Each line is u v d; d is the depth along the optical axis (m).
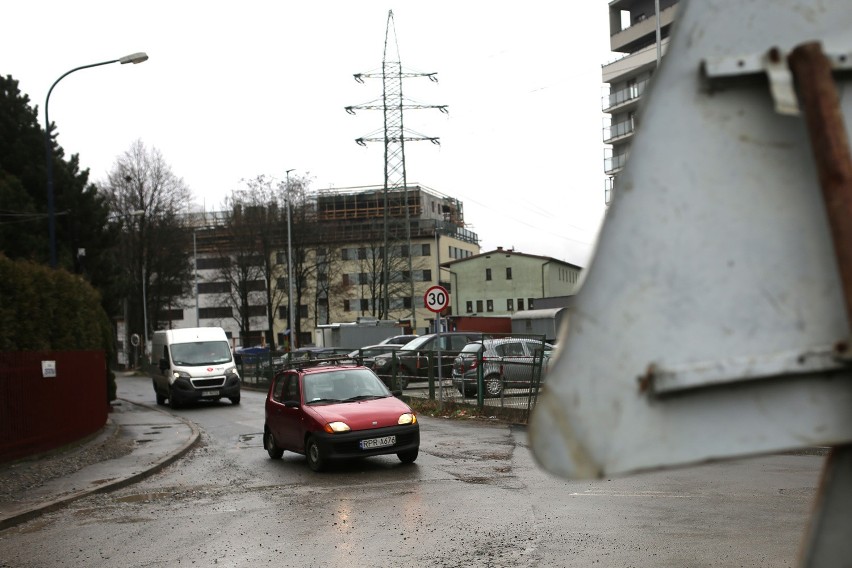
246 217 72.25
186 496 11.94
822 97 1.71
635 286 1.77
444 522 8.81
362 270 91.81
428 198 119.12
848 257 1.65
